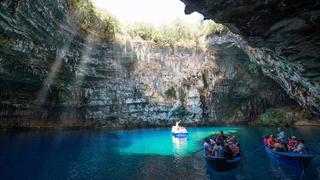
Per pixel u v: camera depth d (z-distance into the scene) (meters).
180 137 23.06
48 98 24.08
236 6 7.74
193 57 33.72
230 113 37.06
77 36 23.48
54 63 22.06
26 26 17.31
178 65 33.75
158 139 22.33
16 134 20.94
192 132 27.91
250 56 24.30
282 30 8.50
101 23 26.33
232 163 11.31
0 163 12.25
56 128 26.12
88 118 28.94
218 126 34.03
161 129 30.88
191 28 33.84
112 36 27.98
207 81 34.72
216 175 11.27
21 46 18.06
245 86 34.91
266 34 9.03
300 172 11.42
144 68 32.19
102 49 27.41
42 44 19.75
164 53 33.03
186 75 34.16
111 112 30.62
